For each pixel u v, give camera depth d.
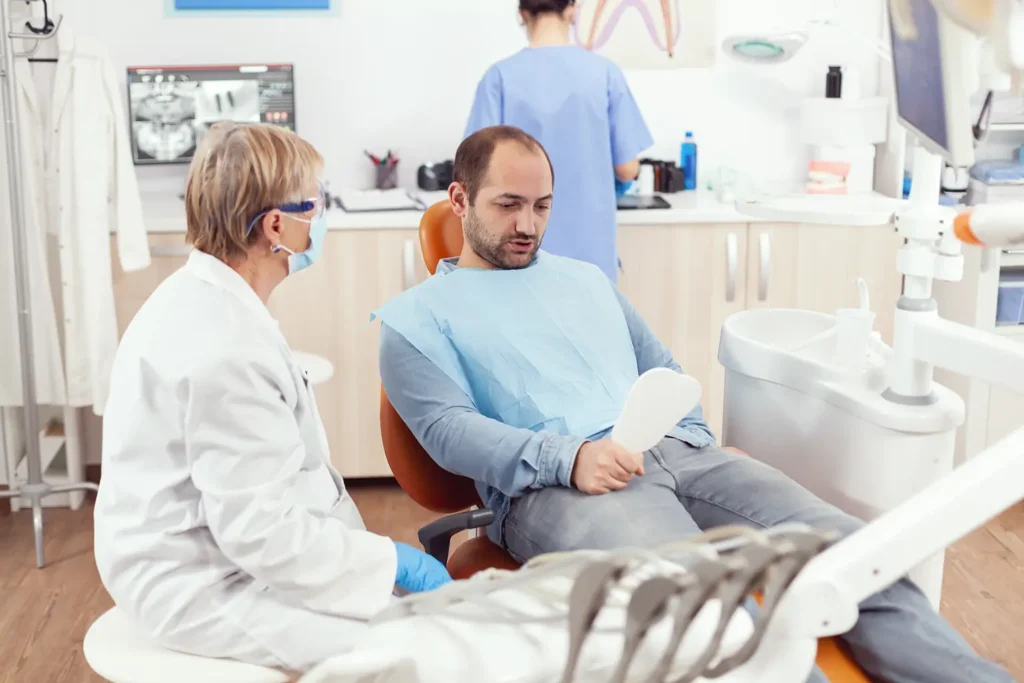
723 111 3.55
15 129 2.83
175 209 3.17
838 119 3.29
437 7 3.42
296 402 1.47
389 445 1.87
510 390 1.82
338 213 3.14
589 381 1.86
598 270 2.03
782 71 3.52
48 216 3.06
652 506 1.65
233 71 3.29
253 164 1.41
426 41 3.44
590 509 1.63
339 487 1.60
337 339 3.17
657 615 0.86
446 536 1.74
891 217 1.77
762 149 3.59
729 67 3.52
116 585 1.39
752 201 1.92
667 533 1.58
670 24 3.47
